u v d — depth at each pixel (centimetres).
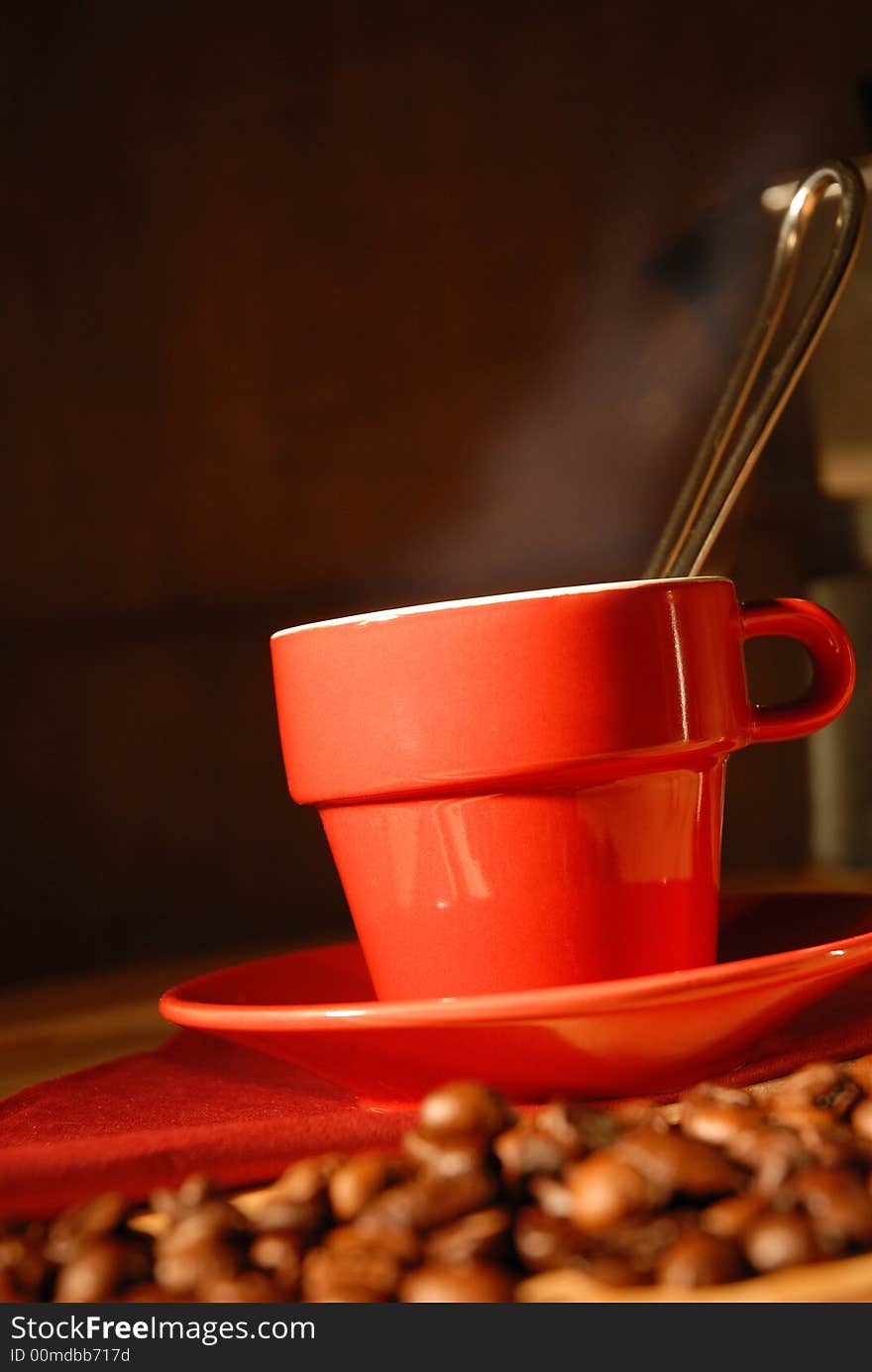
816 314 39
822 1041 39
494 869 37
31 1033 52
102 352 100
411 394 107
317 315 105
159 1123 37
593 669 36
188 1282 31
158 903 99
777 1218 30
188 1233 31
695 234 76
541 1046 35
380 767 37
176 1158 34
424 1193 31
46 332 98
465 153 108
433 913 37
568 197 110
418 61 107
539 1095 36
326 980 42
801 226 43
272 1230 31
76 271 99
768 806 110
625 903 37
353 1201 31
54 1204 33
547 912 37
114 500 99
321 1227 32
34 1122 38
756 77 115
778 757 110
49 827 97
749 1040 37
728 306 75
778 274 43
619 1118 33
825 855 71
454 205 108
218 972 41
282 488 104
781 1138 32
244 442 103
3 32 97
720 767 38
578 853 37
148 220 101
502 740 36
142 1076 40
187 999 38
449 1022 34
